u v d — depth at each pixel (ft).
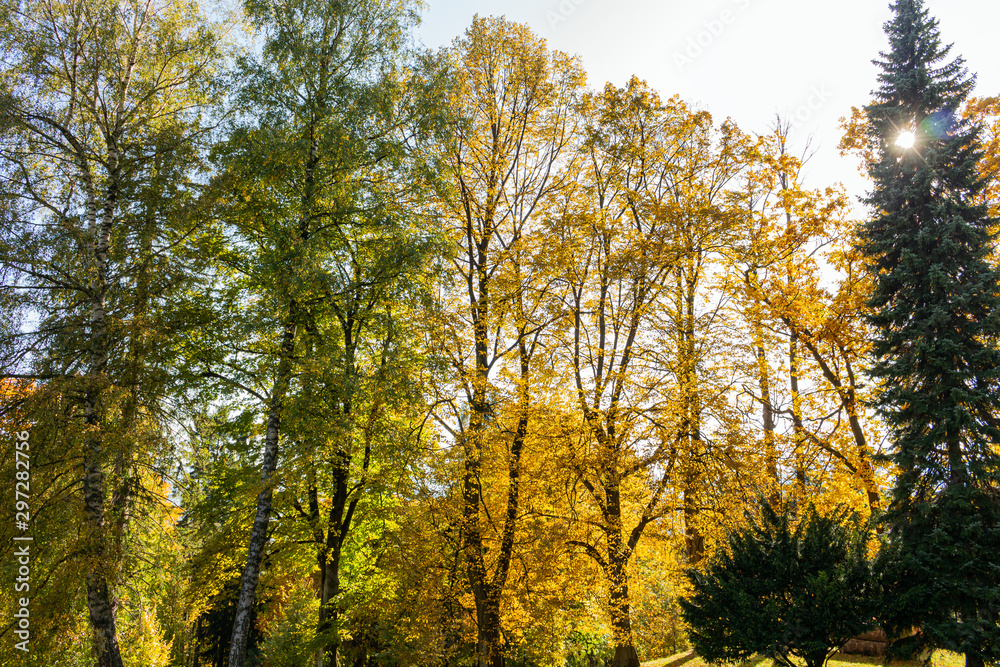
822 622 36.65
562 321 53.52
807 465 59.06
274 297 44.11
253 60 47.83
